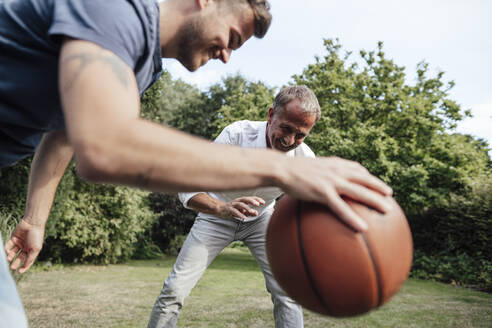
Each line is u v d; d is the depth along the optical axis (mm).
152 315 2525
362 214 1085
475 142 14562
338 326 3678
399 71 15102
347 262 1077
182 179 740
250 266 10422
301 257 1135
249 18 1056
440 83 14547
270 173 800
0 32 886
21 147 1088
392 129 13578
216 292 5672
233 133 2701
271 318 3953
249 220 2670
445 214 10477
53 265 9148
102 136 700
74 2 825
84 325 3574
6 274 872
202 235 2588
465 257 9117
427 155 12469
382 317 4164
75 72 738
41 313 4059
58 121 1037
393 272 1104
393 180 11742
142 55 941
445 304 5262
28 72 905
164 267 9992
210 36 1048
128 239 10719
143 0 917
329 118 13500
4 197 5840
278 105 2293
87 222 9594
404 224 1161
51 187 1526
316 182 831
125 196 10008
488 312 4699
